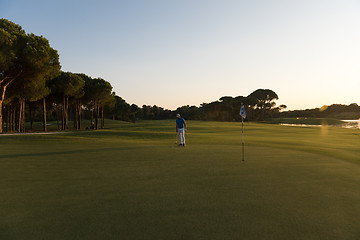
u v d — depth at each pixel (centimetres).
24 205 404
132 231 314
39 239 291
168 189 506
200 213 378
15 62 2261
